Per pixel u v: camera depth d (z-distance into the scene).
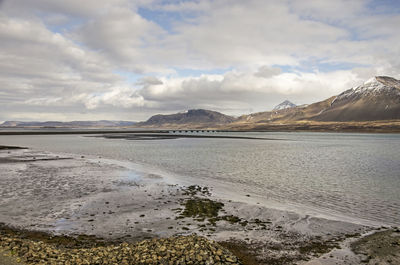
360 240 14.80
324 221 17.88
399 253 13.13
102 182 29.58
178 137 164.25
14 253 11.47
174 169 40.59
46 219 17.55
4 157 52.16
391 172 39.03
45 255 11.52
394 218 18.84
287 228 16.55
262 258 12.66
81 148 78.62
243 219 18.08
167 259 11.62
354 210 20.72
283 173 37.75
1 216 17.95
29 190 25.31
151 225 16.70
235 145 96.62
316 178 34.12
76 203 21.27
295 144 105.38
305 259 12.61
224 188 27.98
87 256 11.81
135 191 25.66
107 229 15.96
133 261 11.47
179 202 22.02
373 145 102.12
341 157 59.41
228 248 13.64
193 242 12.99
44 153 61.41
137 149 76.44
